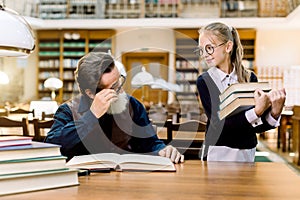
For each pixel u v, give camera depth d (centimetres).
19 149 113
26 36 226
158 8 1223
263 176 138
